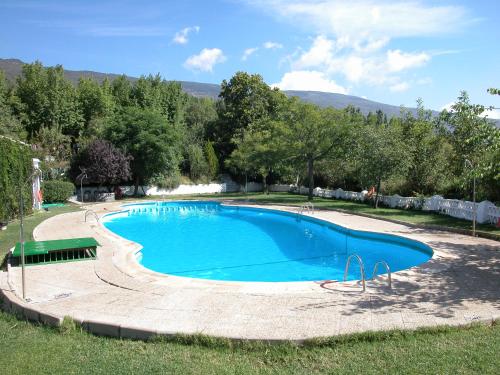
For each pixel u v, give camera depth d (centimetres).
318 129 2884
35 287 870
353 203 2700
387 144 2220
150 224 2227
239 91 4603
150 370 499
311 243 1677
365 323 616
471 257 1078
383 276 917
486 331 585
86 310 705
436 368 480
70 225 1833
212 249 1585
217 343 565
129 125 3375
